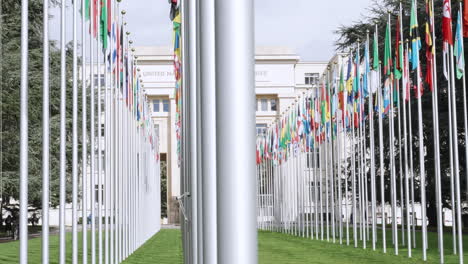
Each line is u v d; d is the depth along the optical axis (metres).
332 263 25.05
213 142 7.38
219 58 3.49
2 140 37.66
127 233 31.53
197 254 13.05
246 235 3.43
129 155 31.09
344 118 33.34
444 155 44.84
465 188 44.44
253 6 3.54
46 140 13.76
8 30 37.62
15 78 37.00
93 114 19.09
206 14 7.36
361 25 50.19
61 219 15.40
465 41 40.66
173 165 83.00
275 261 26.12
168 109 84.75
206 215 7.30
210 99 7.47
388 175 49.78
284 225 53.59
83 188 17.88
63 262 15.36
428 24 24.08
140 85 37.53
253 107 3.51
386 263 24.66
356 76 30.92
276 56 84.62
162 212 97.94
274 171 56.09
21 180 12.43
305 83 90.31
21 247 12.38
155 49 84.12
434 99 24.27
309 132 41.41
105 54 20.11
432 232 47.06
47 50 13.83
